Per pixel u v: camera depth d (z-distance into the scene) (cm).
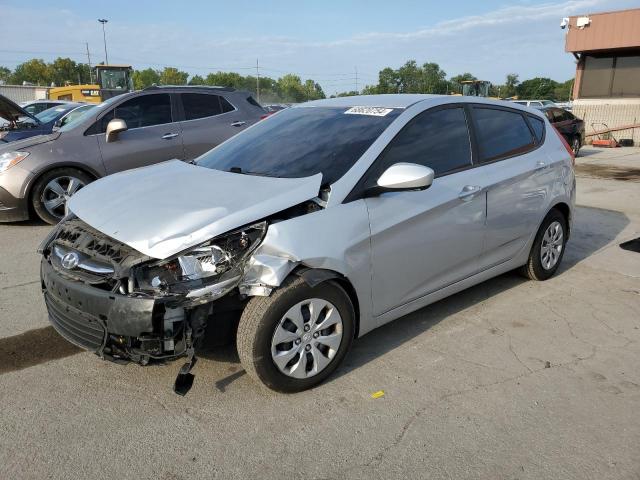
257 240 290
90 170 713
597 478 252
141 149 755
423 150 378
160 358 276
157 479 249
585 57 2086
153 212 302
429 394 318
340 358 329
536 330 404
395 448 272
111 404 305
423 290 377
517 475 254
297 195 311
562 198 491
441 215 373
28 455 263
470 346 378
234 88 875
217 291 275
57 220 700
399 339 387
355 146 356
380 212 335
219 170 376
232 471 255
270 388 305
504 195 425
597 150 1822
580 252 602
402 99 409
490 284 498
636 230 697
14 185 662
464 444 275
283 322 299
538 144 481
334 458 264
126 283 277
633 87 2000
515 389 324
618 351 373
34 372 338
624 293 479
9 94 4038
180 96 805
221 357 354
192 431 283
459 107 418
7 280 496
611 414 301
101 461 260
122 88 2783
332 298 314
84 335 292
